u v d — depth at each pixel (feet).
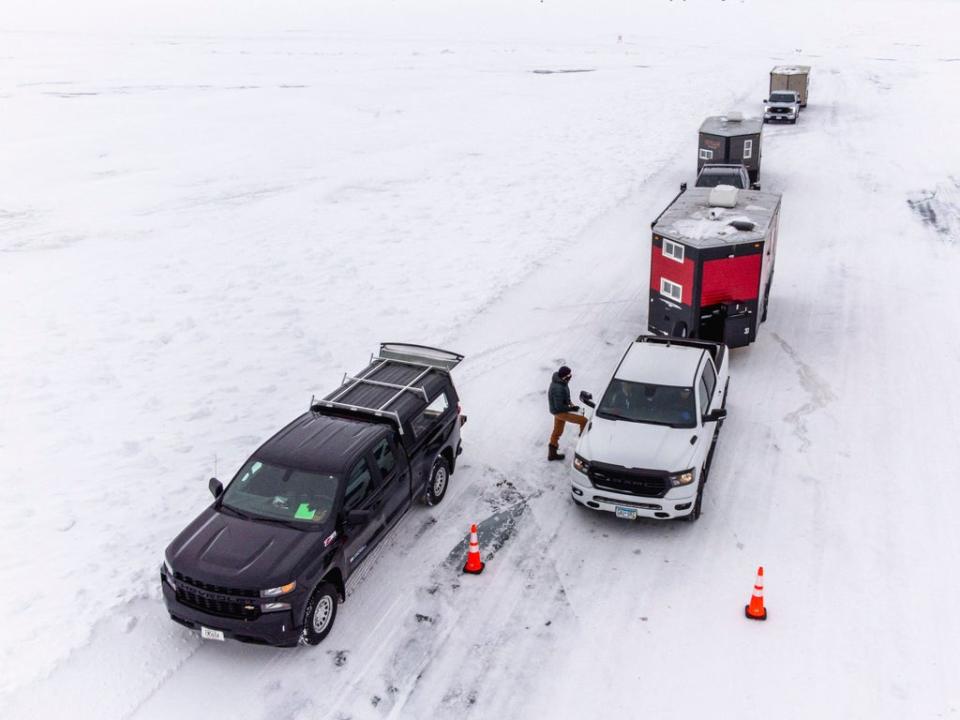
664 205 81.56
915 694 24.58
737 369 47.26
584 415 38.70
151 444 39.99
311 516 27.32
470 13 396.78
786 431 40.34
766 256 48.32
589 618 28.04
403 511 31.89
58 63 222.69
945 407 42.34
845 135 114.83
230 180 95.76
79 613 27.89
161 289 61.87
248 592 24.75
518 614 28.27
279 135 120.47
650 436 33.55
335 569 27.50
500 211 81.05
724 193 50.26
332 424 31.73
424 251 69.77
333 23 368.48
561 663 26.07
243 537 26.63
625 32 301.63
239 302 59.16
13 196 88.94
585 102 145.69
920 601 28.55
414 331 53.21
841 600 28.68
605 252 68.49
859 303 56.65
